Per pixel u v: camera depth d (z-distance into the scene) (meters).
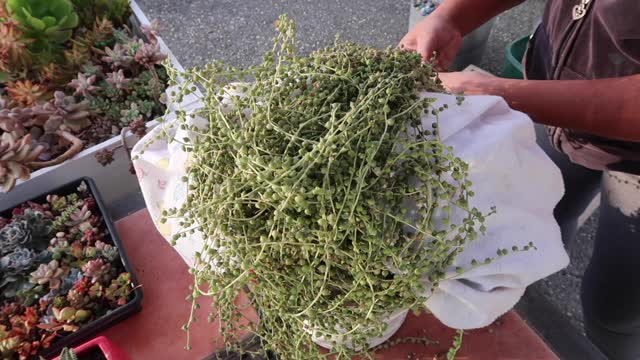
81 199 1.04
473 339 0.76
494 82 0.79
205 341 0.79
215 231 0.57
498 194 0.60
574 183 1.21
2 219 0.99
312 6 2.43
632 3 0.76
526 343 0.75
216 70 0.61
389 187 0.53
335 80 0.57
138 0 2.44
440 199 0.55
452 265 0.59
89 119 1.31
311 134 0.54
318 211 0.51
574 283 1.59
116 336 0.80
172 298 0.84
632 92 0.74
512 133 0.59
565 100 0.76
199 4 2.43
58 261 0.92
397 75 0.56
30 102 1.26
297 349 0.60
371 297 0.53
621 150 0.95
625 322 1.18
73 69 1.37
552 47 1.00
